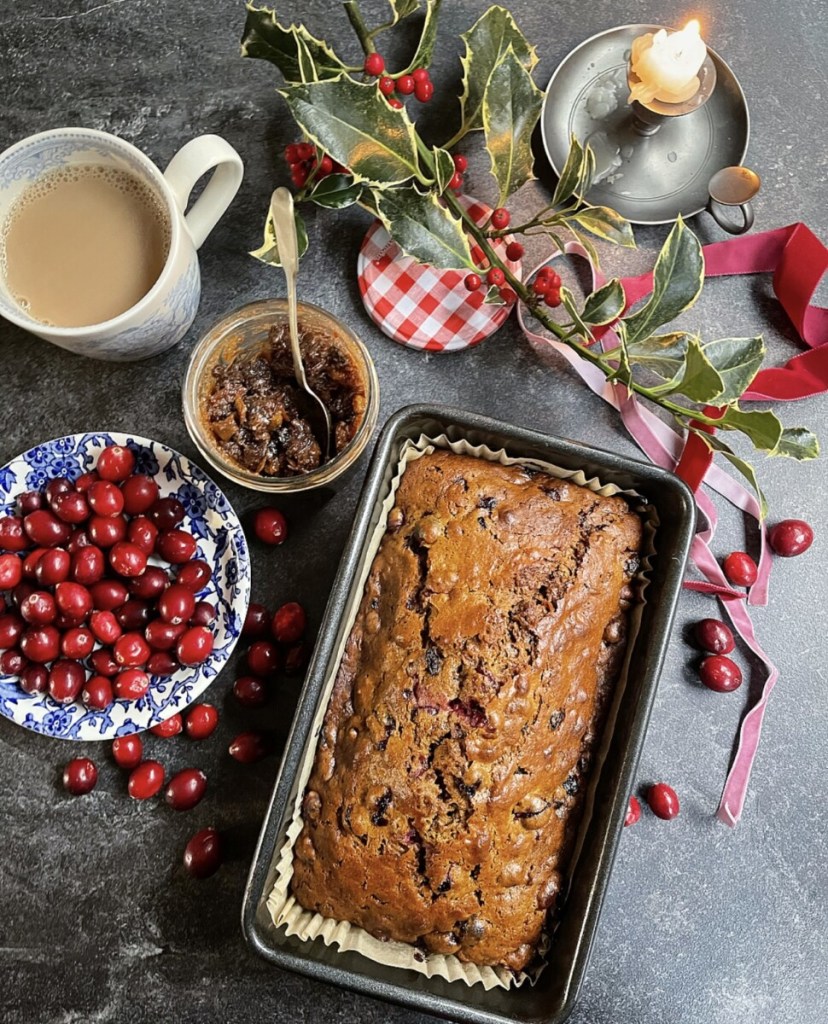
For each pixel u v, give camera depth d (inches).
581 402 22.2
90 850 21.3
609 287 18.7
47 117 22.2
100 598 20.6
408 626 18.1
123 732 20.8
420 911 17.8
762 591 22.0
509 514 18.4
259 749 20.9
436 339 21.9
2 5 22.3
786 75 22.8
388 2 22.2
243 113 22.2
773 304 22.5
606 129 22.2
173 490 21.3
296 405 20.8
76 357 22.1
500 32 19.0
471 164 22.4
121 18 22.2
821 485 22.4
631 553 18.7
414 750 17.8
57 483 20.9
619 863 21.6
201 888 21.1
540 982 18.2
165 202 18.8
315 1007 20.9
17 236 19.3
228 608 20.9
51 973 21.0
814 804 21.8
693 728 21.8
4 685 20.8
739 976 21.4
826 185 22.7
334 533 21.9
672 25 22.5
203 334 20.4
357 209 22.2
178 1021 20.9
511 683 17.7
